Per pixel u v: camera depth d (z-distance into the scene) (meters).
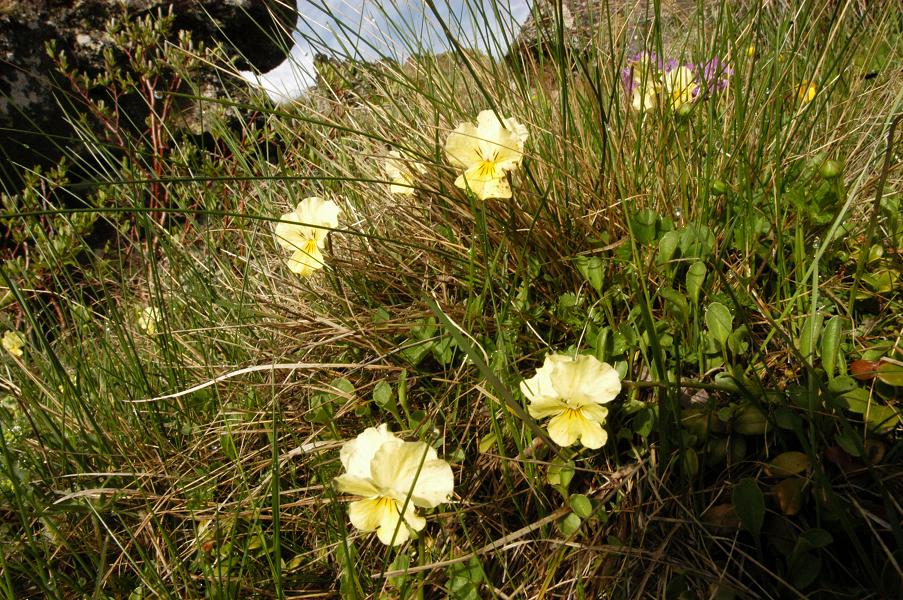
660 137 0.26
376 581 0.20
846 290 0.23
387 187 0.32
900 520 0.16
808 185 0.24
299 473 0.25
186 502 0.24
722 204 0.26
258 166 0.44
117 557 0.24
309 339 0.29
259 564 0.22
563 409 0.18
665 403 0.19
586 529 0.19
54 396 0.31
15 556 0.24
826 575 0.16
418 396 0.25
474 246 0.26
